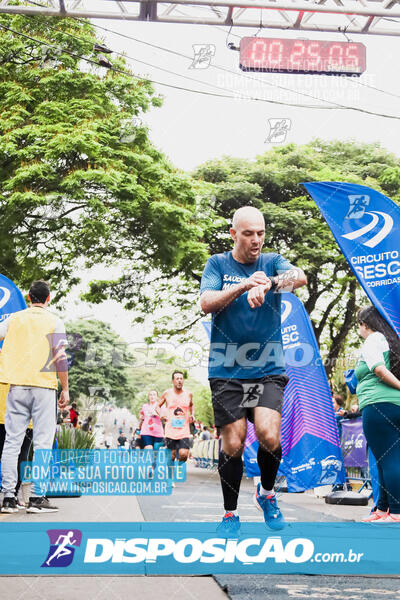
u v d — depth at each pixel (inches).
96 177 534.9
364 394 154.6
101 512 164.7
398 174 667.4
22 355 171.6
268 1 313.9
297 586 74.8
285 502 241.8
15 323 173.2
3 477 169.6
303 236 649.0
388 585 76.3
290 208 666.8
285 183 674.2
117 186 559.8
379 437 152.4
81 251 578.9
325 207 194.5
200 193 623.8
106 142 576.1
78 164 565.0
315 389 225.8
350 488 297.9
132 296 625.9
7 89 561.9
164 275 637.3
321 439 224.1
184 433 327.9
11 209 537.6
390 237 187.5
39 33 571.2
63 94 576.1
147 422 342.6
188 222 608.1
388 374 149.6
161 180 594.9
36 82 577.0
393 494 150.9
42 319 174.6
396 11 324.8
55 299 592.4
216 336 110.1
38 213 545.0
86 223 558.9
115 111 589.6
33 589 72.8
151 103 594.2
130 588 73.5
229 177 668.1
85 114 564.4
